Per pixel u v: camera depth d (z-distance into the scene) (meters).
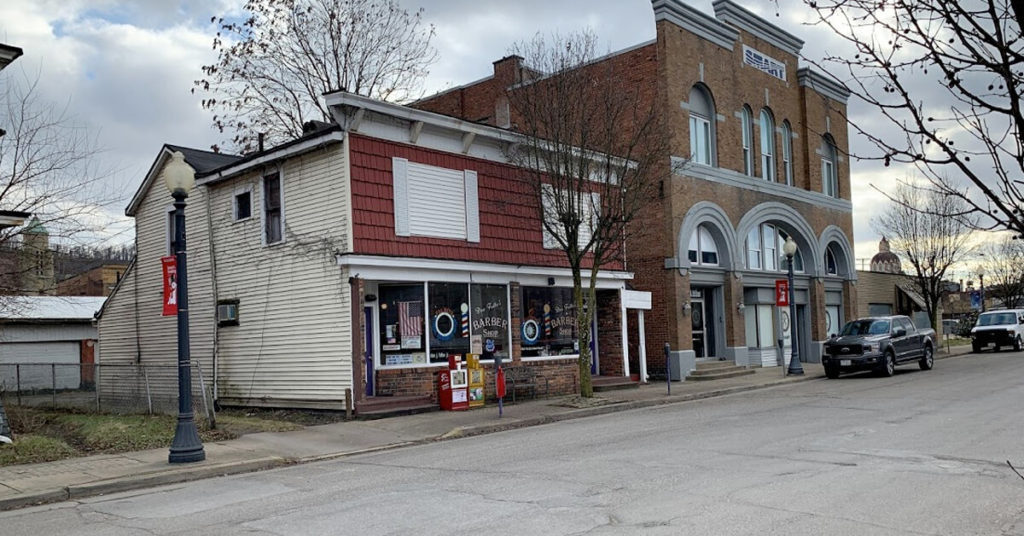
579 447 12.44
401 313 18.84
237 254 20.55
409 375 18.50
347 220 17.34
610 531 7.10
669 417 16.41
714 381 25.50
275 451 13.41
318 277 18.08
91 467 12.03
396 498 9.05
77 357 33.91
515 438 14.22
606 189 20.30
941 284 41.44
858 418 14.78
